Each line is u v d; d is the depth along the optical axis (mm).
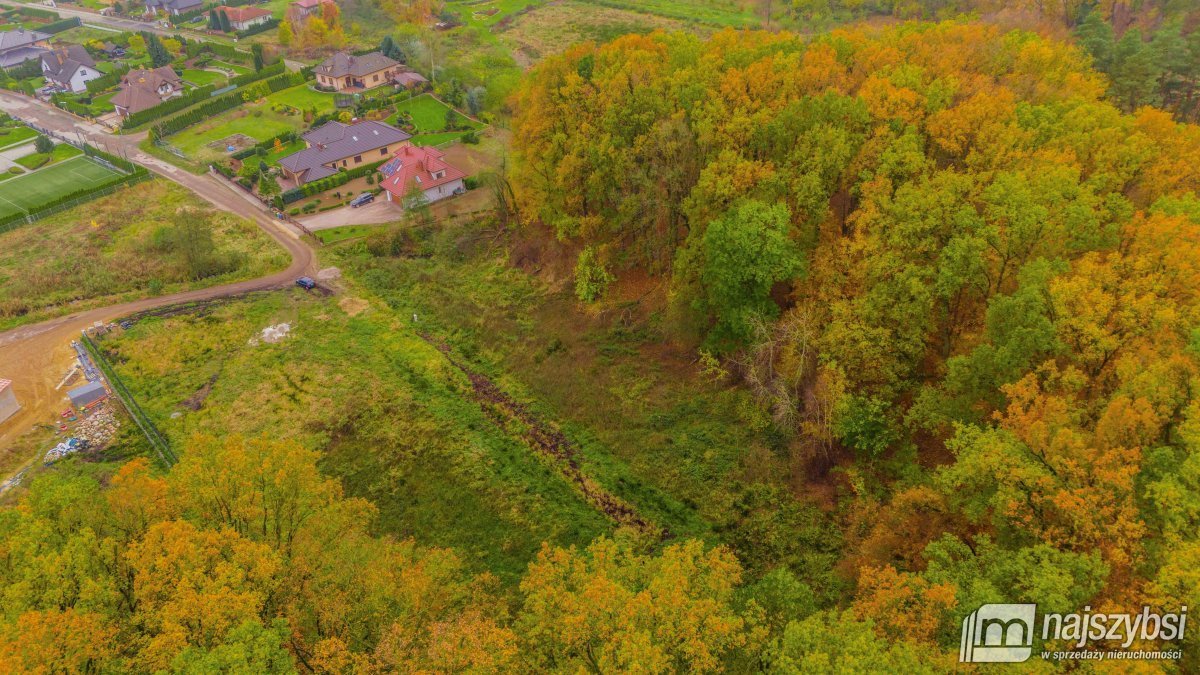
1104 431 37500
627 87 77875
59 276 92188
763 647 33000
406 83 155375
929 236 55625
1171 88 96812
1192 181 56406
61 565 33156
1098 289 43531
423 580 39688
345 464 63312
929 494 46250
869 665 27641
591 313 80625
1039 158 58250
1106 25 104188
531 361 75375
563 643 33500
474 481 60938
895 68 73938
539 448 64562
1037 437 38562
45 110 158000
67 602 33219
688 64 81875
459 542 55812
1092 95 70125
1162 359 39781
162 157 131625
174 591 32531
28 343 79750
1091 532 33531
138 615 32688
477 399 71188
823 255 64000
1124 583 32625
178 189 118750
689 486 58938
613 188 80500
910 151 61000
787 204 66125
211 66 180000
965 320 56656
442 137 134375
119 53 190750
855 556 49625
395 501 59562
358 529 45531
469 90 146250
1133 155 57062
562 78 86000
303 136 129000
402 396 71125
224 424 67750
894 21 144250
